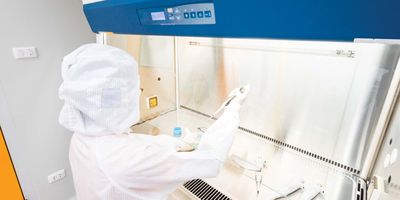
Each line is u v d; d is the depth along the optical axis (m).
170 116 1.64
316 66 0.98
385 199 0.65
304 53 0.99
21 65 1.51
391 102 0.81
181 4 0.64
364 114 0.90
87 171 0.72
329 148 1.04
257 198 0.92
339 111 0.96
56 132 1.80
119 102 0.71
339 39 0.42
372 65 0.83
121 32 0.96
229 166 1.11
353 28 0.40
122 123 0.74
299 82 1.05
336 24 0.41
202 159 0.76
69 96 0.67
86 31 1.77
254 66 1.20
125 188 0.68
